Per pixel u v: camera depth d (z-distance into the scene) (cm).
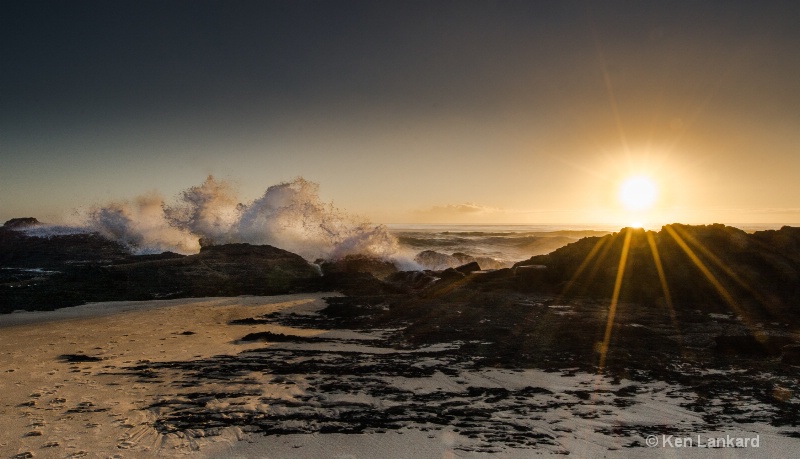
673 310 1388
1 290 1700
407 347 1070
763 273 1489
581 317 1317
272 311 1532
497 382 824
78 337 1178
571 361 945
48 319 1404
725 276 1502
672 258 1628
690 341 1087
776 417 670
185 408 699
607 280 1612
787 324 1222
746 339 1001
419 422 654
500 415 679
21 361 956
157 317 1438
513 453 567
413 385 805
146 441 594
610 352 1004
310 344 1106
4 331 1248
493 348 1048
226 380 827
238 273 2034
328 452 569
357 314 1460
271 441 596
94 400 731
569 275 1697
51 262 2338
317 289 1952
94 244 2611
